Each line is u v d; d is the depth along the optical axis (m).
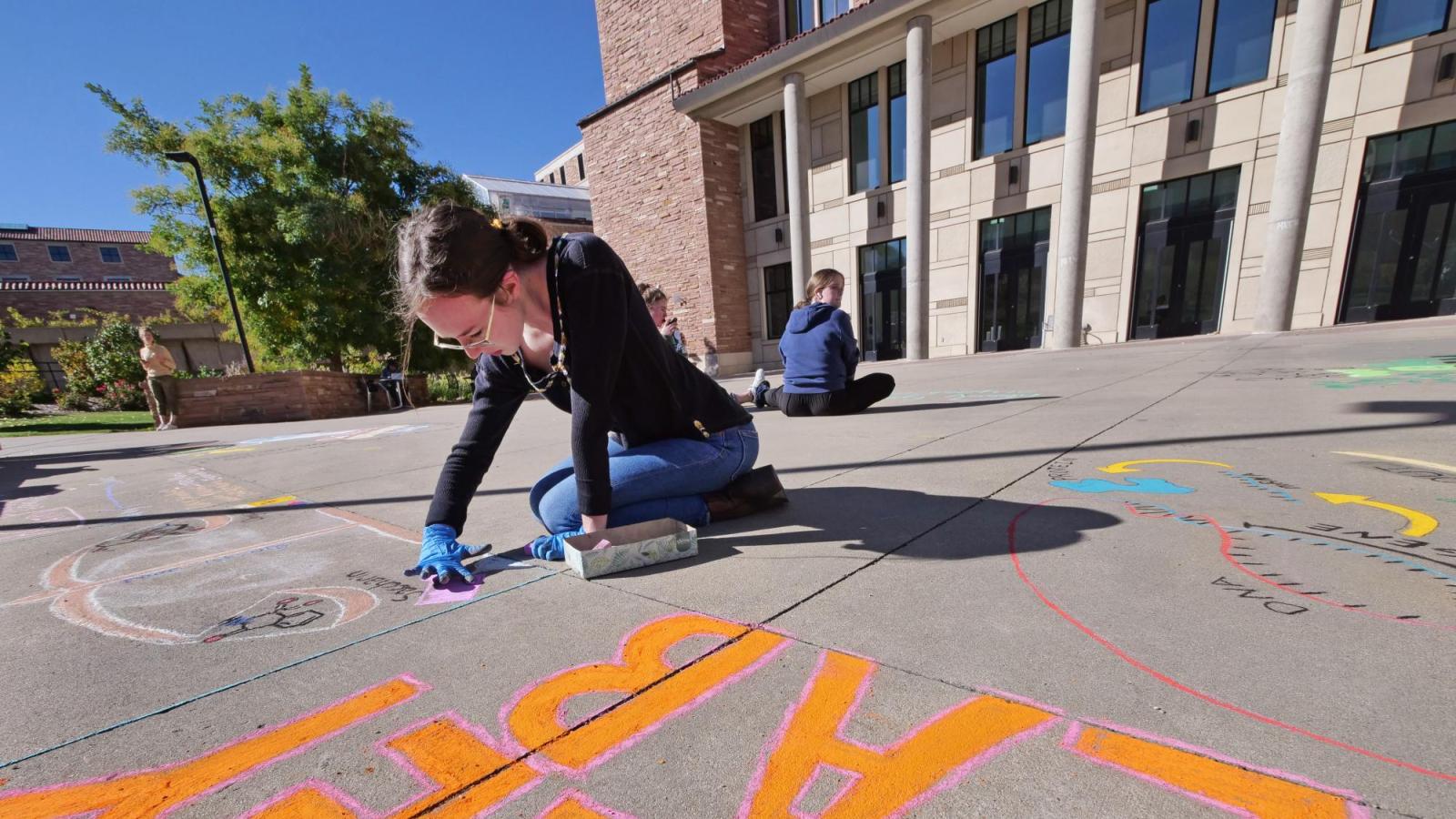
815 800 0.72
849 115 12.30
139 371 14.85
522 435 4.46
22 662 1.18
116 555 1.88
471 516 2.11
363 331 12.56
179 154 9.62
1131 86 9.26
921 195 10.00
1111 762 0.74
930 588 1.26
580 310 1.32
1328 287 8.30
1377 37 7.69
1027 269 10.62
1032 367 6.71
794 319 4.25
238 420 9.15
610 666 1.05
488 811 0.74
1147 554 1.35
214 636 1.26
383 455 3.98
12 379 14.21
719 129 13.18
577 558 1.45
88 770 0.85
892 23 9.86
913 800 0.71
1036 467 2.19
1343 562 1.24
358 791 0.79
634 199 14.32
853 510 1.84
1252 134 8.44
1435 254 7.66
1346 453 2.06
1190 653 0.95
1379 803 0.64
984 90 10.70
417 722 0.93
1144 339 9.69
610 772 0.80
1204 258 9.05
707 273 13.34
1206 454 2.18
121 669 1.13
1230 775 0.70
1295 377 3.94
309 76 12.55
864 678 0.96
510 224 1.35
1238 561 1.29
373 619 1.30
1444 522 1.42
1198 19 8.67
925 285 10.23
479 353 1.33
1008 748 0.78
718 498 1.84
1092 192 9.65
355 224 12.30
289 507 2.47
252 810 0.76
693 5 12.56
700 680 0.99
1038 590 1.21
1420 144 7.60
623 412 1.66
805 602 1.24
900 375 7.09
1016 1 9.54
